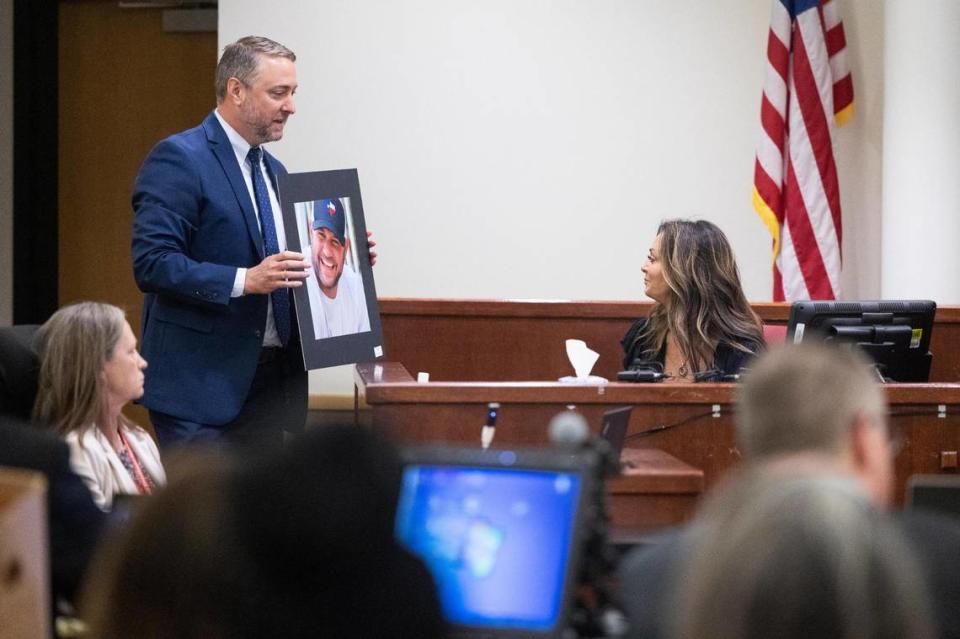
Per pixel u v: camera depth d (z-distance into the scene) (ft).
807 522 11.62
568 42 56.44
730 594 11.57
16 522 14.78
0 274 62.69
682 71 56.59
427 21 56.18
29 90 63.16
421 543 16.87
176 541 11.03
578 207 56.65
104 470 25.84
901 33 51.24
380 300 41.57
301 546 11.21
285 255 32.96
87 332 25.98
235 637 11.00
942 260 50.34
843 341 34.83
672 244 37.50
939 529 16.58
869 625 11.23
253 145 35.35
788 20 53.62
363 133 56.24
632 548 22.77
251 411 34.83
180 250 34.04
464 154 56.44
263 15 56.08
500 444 28.04
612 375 42.11
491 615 16.49
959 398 29.58
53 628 19.74
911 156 50.90
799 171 53.21
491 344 41.96
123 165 63.67
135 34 63.31
